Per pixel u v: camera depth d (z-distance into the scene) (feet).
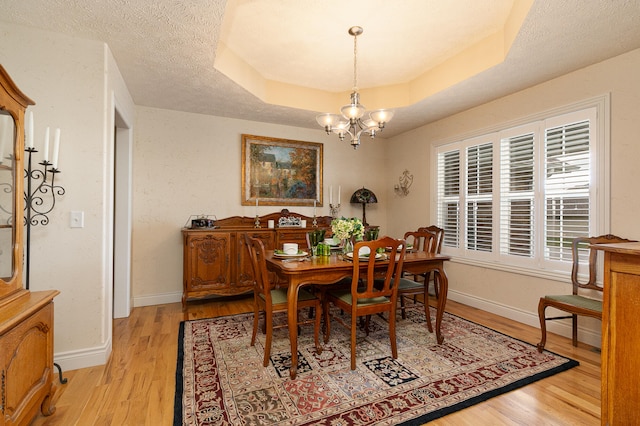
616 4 6.11
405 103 12.19
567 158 9.36
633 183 7.93
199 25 7.06
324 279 7.47
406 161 15.98
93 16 6.72
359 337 9.26
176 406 5.86
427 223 14.66
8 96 5.01
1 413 4.10
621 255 4.33
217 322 10.47
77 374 7.06
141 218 12.30
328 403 6.01
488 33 8.79
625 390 4.28
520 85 10.14
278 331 9.76
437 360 7.79
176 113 12.80
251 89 10.91
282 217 14.35
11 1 6.20
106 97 7.78
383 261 8.08
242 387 6.55
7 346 4.25
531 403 6.05
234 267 12.47
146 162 12.36
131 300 12.10
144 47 7.96
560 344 8.78
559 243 9.61
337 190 16.16
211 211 13.39
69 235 7.43
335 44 9.36
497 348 8.47
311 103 12.69
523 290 10.55
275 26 8.42
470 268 12.52
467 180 12.68
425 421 5.50
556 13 6.42
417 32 8.71
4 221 5.13
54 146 6.64
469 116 12.50
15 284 5.14
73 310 7.44
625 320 4.30
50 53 7.30
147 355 8.04
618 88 8.20
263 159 14.35
